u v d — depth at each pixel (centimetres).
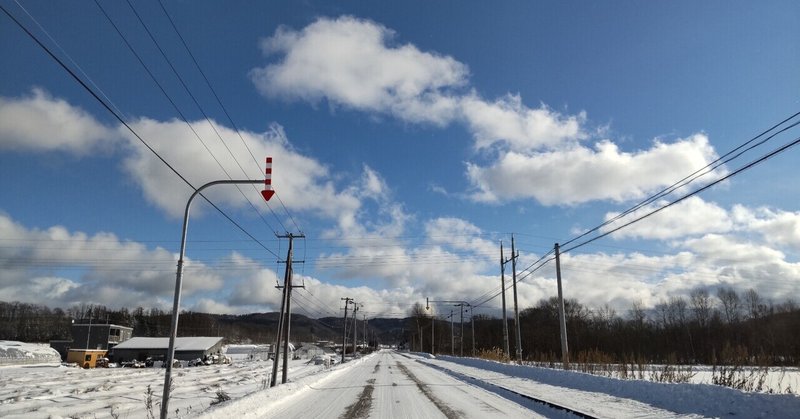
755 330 6094
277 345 2733
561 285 2803
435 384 2420
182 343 9288
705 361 5972
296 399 1817
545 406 1500
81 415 2030
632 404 1452
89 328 9444
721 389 1308
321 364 7138
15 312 12506
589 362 2853
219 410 1317
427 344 13538
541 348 8225
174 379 4241
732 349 1855
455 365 4662
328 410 1507
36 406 2336
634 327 7688
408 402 1670
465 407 1516
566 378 2214
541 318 9444
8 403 2450
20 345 8044
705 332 6662
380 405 1603
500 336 9781
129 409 2211
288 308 2928
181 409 2152
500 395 1852
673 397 1417
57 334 12744
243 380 4003
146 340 9444
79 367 7231
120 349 9012
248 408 1445
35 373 5297
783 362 3938
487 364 3881
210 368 6731
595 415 1250
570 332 8325
